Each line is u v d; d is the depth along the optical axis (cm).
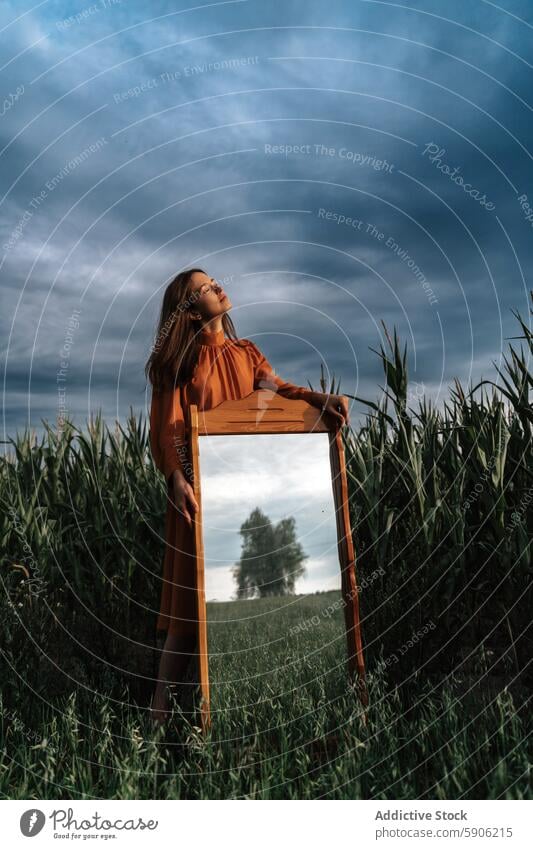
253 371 311
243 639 280
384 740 242
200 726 262
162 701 286
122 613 365
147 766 226
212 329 302
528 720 255
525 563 303
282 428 291
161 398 296
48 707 295
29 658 327
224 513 283
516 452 332
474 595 329
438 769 226
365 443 362
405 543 347
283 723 254
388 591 330
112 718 276
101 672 340
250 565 282
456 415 359
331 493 291
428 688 288
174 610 292
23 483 415
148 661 352
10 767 233
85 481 399
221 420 288
